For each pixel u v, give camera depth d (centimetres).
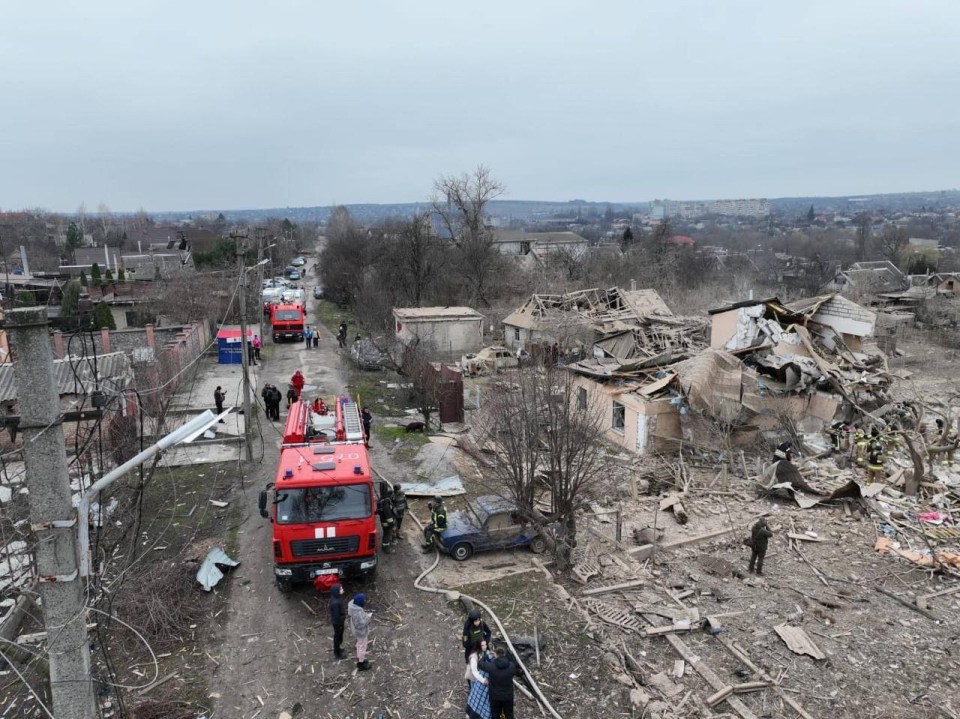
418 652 1201
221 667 1162
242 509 1844
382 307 5516
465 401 2995
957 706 1071
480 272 6234
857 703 1075
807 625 1289
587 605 1348
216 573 1462
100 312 4022
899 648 1218
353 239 7081
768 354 2605
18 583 1239
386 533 1605
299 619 1314
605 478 1975
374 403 3102
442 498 1908
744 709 1048
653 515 1819
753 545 1487
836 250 13275
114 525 1516
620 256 7400
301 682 1124
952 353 4206
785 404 2370
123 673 1135
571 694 1083
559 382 1694
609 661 1162
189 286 5225
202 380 3506
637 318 4281
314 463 1435
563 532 1513
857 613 1334
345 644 1227
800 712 1046
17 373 570
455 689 1105
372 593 1407
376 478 2086
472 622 1077
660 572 1503
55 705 615
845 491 1852
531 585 1430
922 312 5300
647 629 1260
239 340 3884
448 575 1478
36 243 10319
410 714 1048
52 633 603
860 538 1672
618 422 2433
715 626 1257
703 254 9012
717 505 1878
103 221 16525
